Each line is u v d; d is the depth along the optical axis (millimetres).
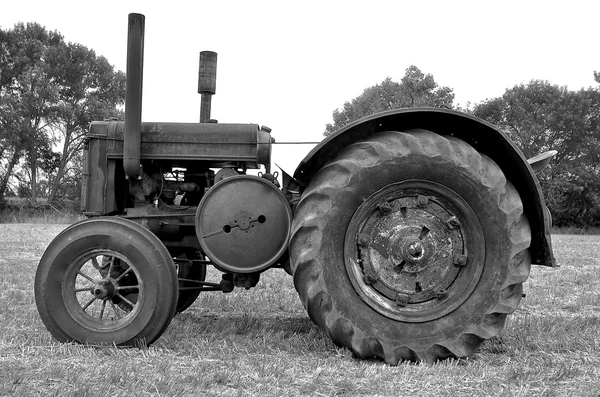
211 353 4102
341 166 4059
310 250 3971
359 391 3346
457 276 4172
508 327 5070
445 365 3893
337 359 3994
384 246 4133
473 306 4066
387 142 4078
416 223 4152
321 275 3961
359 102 44500
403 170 4035
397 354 3984
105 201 4879
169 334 4684
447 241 4164
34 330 4707
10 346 4188
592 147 41594
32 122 36625
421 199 4137
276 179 4840
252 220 4539
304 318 5578
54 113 36031
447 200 4129
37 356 3936
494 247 4086
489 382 3523
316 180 4133
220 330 4984
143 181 4992
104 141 4898
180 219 4938
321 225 3986
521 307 6457
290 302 6469
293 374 3602
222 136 4805
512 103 43094
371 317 4004
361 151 4090
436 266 4156
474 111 44438
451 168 4043
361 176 4016
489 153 4395
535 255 4324
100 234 4242
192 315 5707
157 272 4203
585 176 38250
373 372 3672
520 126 42562
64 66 37344
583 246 17359
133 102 4660
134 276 4883
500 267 4070
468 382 3529
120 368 3566
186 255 5715
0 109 35250
